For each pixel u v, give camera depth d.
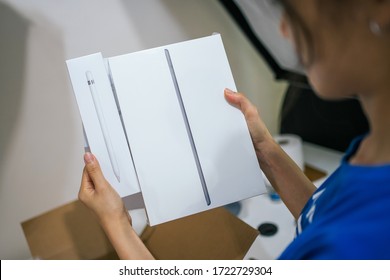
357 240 0.27
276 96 1.26
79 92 0.50
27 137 0.89
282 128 1.25
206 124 0.53
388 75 0.26
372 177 0.29
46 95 0.88
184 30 1.01
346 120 1.04
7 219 0.93
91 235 0.81
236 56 1.11
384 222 0.27
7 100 0.84
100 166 0.50
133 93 0.51
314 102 1.11
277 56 0.98
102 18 0.89
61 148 0.94
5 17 0.79
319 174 1.06
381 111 0.28
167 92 0.52
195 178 0.52
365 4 0.24
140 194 0.56
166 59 0.53
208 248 0.67
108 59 0.51
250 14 0.89
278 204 0.94
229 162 0.53
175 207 0.51
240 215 0.92
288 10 0.27
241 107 0.54
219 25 1.06
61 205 0.92
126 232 0.48
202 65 0.53
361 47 0.25
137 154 0.50
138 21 0.94
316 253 0.30
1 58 0.81
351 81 0.28
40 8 0.82
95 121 0.50
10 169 0.89
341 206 0.31
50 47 0.85
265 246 0.80
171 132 0.52
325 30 0.26
